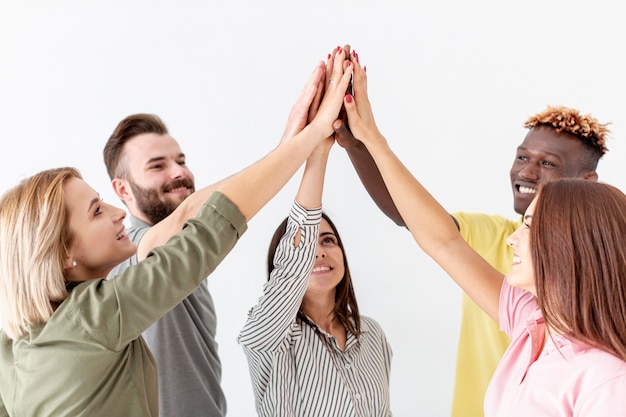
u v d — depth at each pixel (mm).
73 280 1380
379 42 3291
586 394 1115
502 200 3281
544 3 3273
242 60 3287
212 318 1994
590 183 1223
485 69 3279
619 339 1130
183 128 3301
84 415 1256
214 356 1970
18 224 1292
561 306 1186
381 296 3207
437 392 3201
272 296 1711
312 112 1789
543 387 1193
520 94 3285
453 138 3289
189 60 3307
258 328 1723
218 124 3291
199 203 1674
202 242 1312
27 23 3350
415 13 3283
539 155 2139
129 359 1323
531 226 1248
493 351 1944
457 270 1540
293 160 1544
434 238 1579
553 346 1228
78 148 3336
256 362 1782
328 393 1802
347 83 1679
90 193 1384
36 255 1272
